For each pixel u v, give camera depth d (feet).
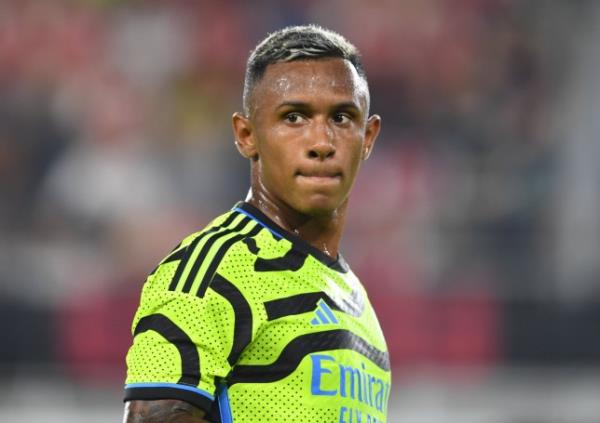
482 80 169.17
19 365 132.57
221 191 156.56
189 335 31.83
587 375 136.46
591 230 152.56
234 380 32.50
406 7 172.24
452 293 140.77
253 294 32.89
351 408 33.71
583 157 163.12
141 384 31.60
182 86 166.50
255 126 34.37
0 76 162.61
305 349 33.04
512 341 137.90
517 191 156.66
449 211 152.76
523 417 133.28
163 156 158.92
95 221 149.89
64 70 164.55
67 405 130.82
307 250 34.53
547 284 142.92
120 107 162.61
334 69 33.83
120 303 139.33
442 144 161.68
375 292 142.31
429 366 136.56
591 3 175.01
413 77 168.55
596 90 169.17
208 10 172.14
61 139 158.10
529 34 172.96
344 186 34.04
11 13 167.22
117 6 170.81
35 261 142.92
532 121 165.89
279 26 172.76
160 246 148.56
